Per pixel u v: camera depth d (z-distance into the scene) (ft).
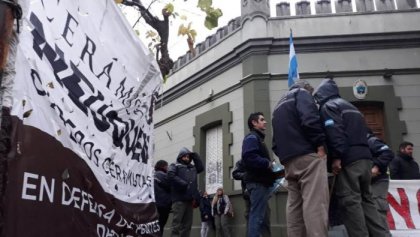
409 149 22.50
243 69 35.32
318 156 12.25
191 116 41.45
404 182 20.07
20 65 5.94
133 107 9.73
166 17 16.66
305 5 35.55
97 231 7.47
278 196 30.40
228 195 34.01
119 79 9.18
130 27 9.81
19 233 5.59
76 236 6.81
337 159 12.75
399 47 33.42
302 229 12.87
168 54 16.69
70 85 7.34
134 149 9.59
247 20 35.63
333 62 33.63
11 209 5.49
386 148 17.63
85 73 7.89
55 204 6.36
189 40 15.83
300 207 13.08
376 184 17.62
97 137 7.95
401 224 19.38
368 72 33.01
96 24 8.48
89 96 7.90
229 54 37.01
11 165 5.54
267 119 32.73
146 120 10.43
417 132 31.50
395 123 31.68
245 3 36.17
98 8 8.58
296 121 12.87
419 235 18.90
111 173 8.30
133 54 9.93
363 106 33.01
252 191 16.37
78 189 7.02
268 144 32.19
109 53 8.84
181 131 42.63
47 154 6.32
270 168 16.20
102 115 8.29
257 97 33.47
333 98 14.17
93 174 7.58
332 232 15.25
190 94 42.06
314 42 33.94
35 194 5.97
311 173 12.18
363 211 13.33
